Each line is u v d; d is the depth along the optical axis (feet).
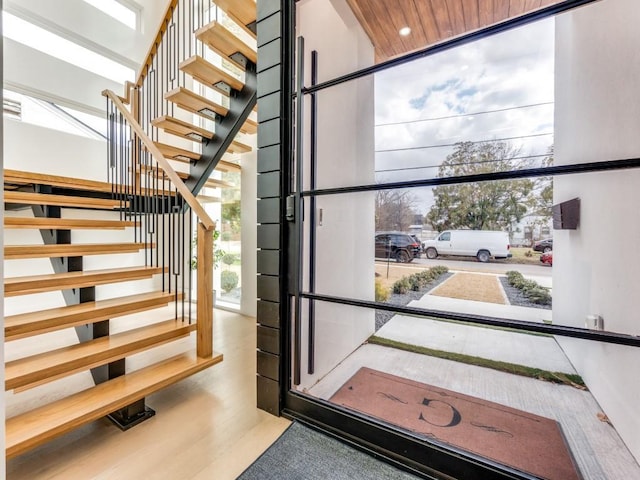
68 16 12.39
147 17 14.96
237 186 14.14
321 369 6.18
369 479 4.28
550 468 4.17
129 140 11.96
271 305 5.74
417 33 6.25
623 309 4.51
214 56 14.15
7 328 5.25
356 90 6.38
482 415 4.99
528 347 5.17
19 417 4.72
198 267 6.88
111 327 11.20
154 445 5.01
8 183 8.54
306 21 6.08
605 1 4.89
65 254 7.17
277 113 5.67
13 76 11.00
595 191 5.06
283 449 4.84
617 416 4.49
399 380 5.73
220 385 6.95
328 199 6.60
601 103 5.00
